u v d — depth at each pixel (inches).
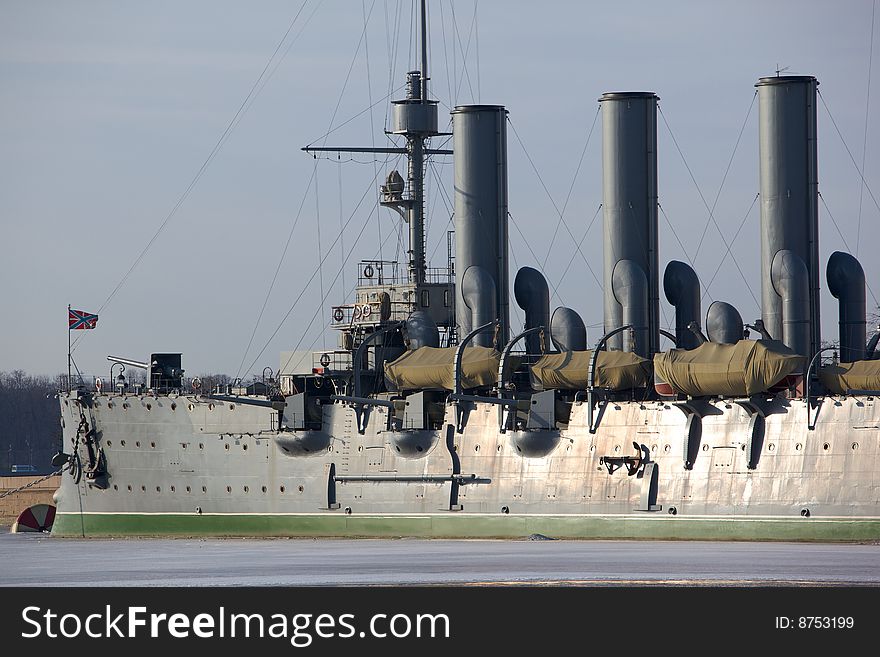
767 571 7839.6
